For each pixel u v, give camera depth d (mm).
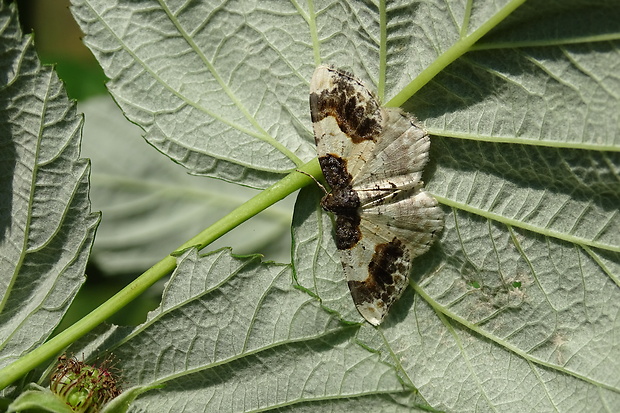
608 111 164
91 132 209
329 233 174
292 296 168
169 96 176
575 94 165
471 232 171
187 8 175
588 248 168
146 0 175
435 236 172
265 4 174
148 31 176
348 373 168
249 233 205
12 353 171
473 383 172
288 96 175
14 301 172
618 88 164
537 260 170
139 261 208
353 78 170
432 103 170
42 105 171
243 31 175
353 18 172
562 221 169
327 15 173
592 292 169
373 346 174
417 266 173
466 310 172
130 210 208
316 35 174
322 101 171
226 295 169
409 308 174
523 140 168
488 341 172
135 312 206
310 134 175
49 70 170
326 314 167
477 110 169
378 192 171
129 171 208
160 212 208
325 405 168
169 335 170
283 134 175
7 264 172
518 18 165
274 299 168
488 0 166
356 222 172
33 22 236
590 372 169
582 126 165
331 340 168
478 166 170
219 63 176
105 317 169
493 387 172
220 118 176
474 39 167
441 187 172
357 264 172
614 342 169
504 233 170
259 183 176
